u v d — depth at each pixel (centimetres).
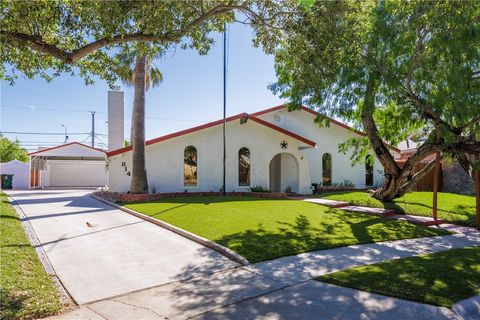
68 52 659
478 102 983
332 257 729
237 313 459
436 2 959
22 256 676
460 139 1216
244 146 2048
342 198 1700
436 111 1066
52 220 1148
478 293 525
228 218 1119
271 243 813
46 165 3319
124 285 564
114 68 871
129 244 832
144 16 662
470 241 928
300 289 543
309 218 1166
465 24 944
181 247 806
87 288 549
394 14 1098
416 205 1477
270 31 907
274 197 1814
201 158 1959
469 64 1003
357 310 468
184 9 750
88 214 1282
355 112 1517
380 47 1107
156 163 1872
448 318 449
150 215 1195
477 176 1127
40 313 445
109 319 440
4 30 594
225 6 784
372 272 618
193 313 459
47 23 644
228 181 2006
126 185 1859
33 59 759
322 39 821
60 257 718
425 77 1079
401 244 869
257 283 571
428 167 1498
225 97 1927
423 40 1106
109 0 625
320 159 2361
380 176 2536
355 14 867
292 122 2297
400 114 1352
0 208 1279
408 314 457
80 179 3500
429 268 643
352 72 1141
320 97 1287
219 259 713
